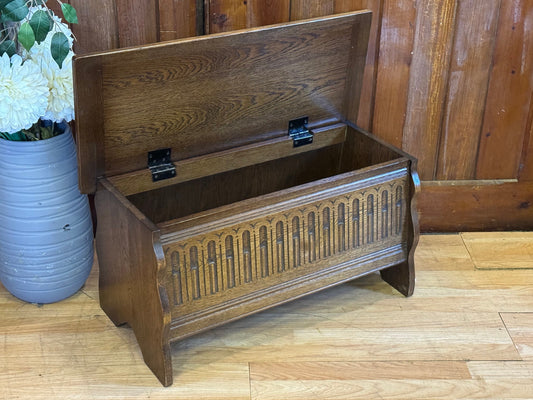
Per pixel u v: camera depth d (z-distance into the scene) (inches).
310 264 84.9
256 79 84.1
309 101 91.0
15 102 73.8
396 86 96.9
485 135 100.5
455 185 103.6
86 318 88.4
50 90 77.4
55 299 90.0
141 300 78.1
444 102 98.1
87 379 79.7
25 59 78.6
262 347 84.7
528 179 103.9
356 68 91.4
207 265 77.6
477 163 102.6
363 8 92.2
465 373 81.4
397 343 85.5
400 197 88.0
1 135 81.6
